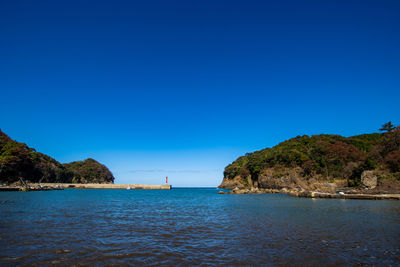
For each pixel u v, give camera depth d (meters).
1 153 99.12
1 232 14.46
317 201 42.62
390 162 69.12
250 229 16.53
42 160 126.56
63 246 11.75
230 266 9.31
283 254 10.83
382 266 9.42
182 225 18.12
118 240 13.19
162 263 9.58
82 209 27.88
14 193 63.38
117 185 134.62
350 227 17.27
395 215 23.55
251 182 119.44
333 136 127.69
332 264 9.61
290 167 102.31
